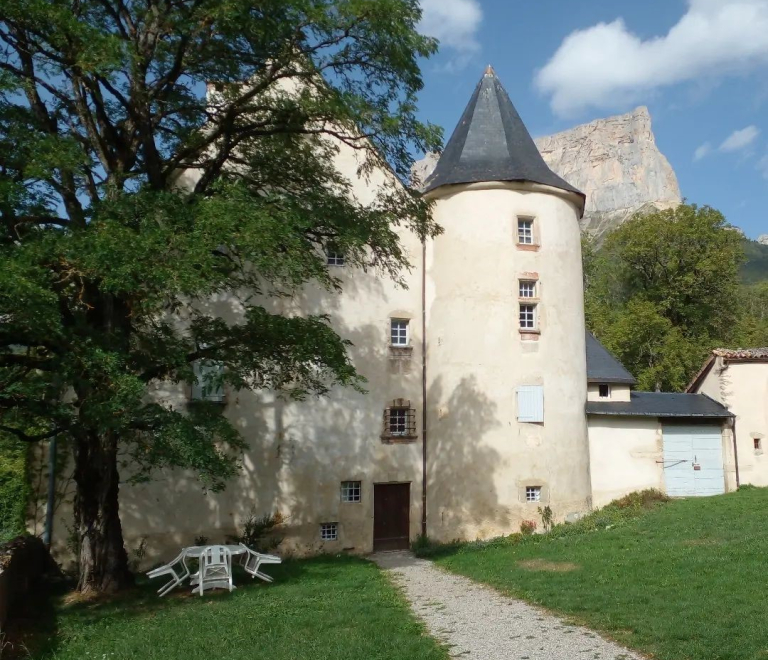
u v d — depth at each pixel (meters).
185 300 17.56
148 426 10.68
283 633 8.66
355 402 18.97
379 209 14.91
